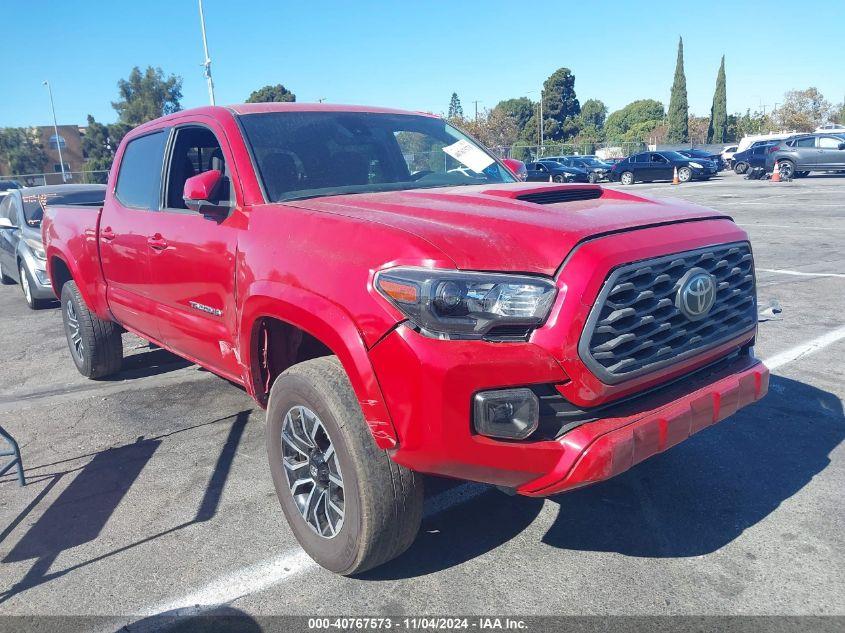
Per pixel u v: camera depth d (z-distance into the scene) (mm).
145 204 4574
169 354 6766
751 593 2793
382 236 2678
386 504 2680
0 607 2873
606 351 2529
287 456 3166
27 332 8367
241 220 3479
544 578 2945
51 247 5875
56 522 3557
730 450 4066
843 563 2969
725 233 3068
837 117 81312
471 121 64812
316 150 3906
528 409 2475
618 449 2477
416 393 2438
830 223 14227
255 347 3332
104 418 5051
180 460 4246
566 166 33812
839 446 4074
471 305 2420
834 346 5941
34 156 65125
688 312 2777
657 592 2822
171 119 4504
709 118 90625
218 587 2953
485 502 3605
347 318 2629
